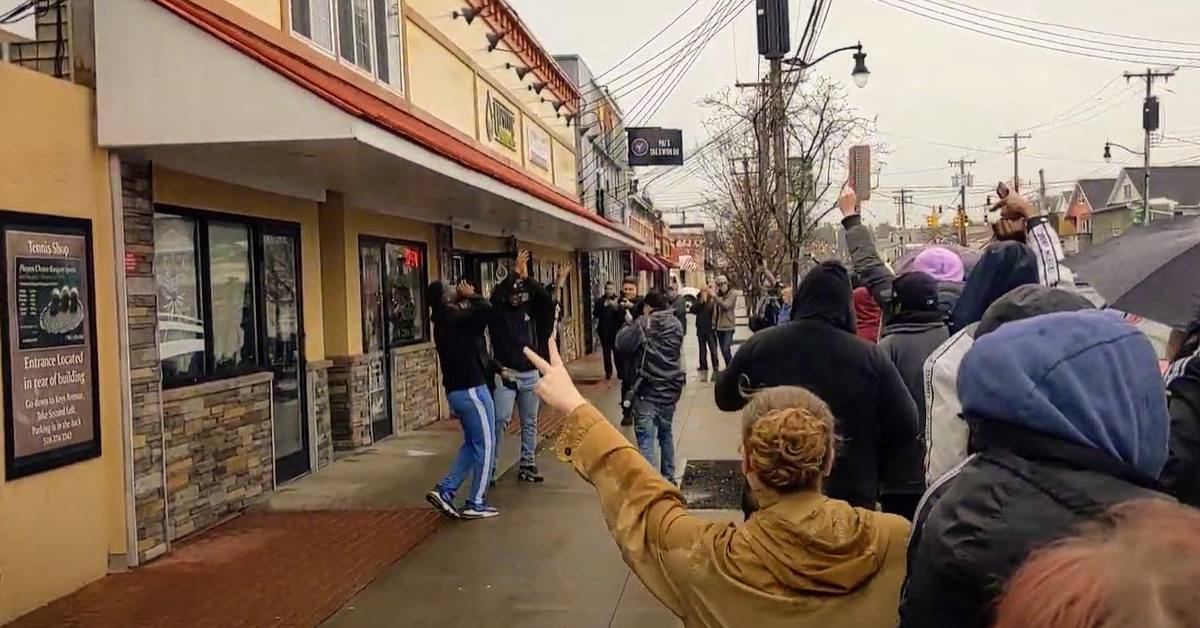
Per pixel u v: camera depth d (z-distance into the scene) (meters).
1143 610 1.08
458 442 11.94
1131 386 1.64
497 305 9.59
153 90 6.59
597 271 31.02
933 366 2.99
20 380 5.79
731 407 4.48
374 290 12.17
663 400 8.62
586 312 27.86
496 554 7.09
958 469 2.08
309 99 6.55
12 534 5.70
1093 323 1.71
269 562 6.91
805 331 4.21
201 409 7.91
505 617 5.77
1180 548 1.16
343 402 11.29
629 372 12.35
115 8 6.62
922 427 4.38
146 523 6.87
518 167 18.20
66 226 6.21
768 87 18.98
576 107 24.84
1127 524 1.24
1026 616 1.19
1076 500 1.58
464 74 14.86
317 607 5.95
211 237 8.38
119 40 6.61
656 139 31.72
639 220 46.28
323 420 10.38
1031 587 1.21
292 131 6.56
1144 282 3.46
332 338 11.30
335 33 10.02
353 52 10.53
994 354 1.72
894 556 2.53
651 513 2.75
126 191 6.80
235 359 8.73
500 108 16.98
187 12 6.58
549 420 13.95
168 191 7.64
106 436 6.62
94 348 6.46
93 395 6.43
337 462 10.62
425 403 13.64
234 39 6.61
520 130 18.61
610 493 2.82
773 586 2.51
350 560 6.96
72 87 6.39
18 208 5.81
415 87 12.59
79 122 6.43
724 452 11.09
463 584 6.40
